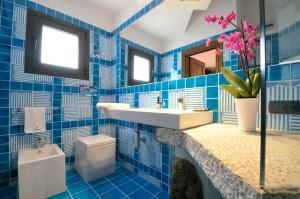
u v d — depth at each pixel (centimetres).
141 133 168
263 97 28
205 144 49
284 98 76
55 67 174
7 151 143
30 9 158
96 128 207
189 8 143
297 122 74
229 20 89
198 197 93
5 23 143
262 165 26
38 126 152
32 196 123
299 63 73
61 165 138
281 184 24
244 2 113
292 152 40
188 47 145
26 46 155
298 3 70
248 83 79
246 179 26
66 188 143
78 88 191
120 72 210
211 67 128
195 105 123
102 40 217
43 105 163
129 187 146
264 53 28
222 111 107
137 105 180
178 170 106
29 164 123
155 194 136
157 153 149
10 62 145
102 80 216
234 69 113
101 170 164
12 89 146
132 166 180
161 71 167
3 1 142
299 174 27
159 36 168
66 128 180
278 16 73
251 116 74
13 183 145
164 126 85
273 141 53
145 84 170
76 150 178
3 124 141
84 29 199
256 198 22
